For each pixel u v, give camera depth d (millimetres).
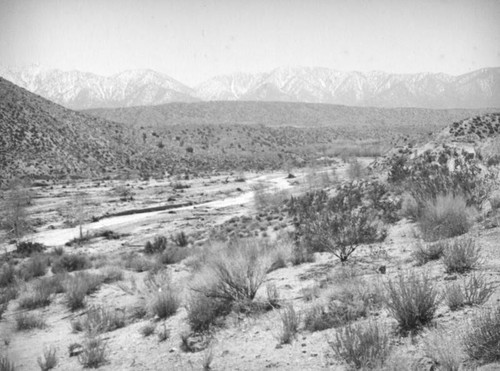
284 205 36562
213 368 5152
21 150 82125
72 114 117125
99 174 86562
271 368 4801
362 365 4258
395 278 6824
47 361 6367
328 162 101812
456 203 10523
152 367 5605
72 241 33594
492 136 27234
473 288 5426
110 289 12867
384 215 14031
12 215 35750
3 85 105562
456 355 3914
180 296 9023
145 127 149375
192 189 66562
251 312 6957
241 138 157750
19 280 15750
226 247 14039
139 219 43781
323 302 6617
